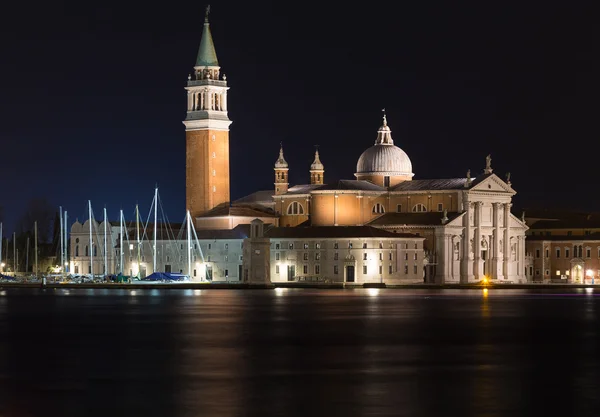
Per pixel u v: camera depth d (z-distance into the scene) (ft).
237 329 627.46
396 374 425.28
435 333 599.57
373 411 350.84
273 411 351.05
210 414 346.95
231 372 431.02
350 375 422.41
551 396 375.86
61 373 428.97
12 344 542.16
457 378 414.82
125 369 440.45
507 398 372.17
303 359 472.44
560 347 523.29
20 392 385.91
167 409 354.74
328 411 351.05
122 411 352.08
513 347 524.11
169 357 480.64
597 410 352.08
